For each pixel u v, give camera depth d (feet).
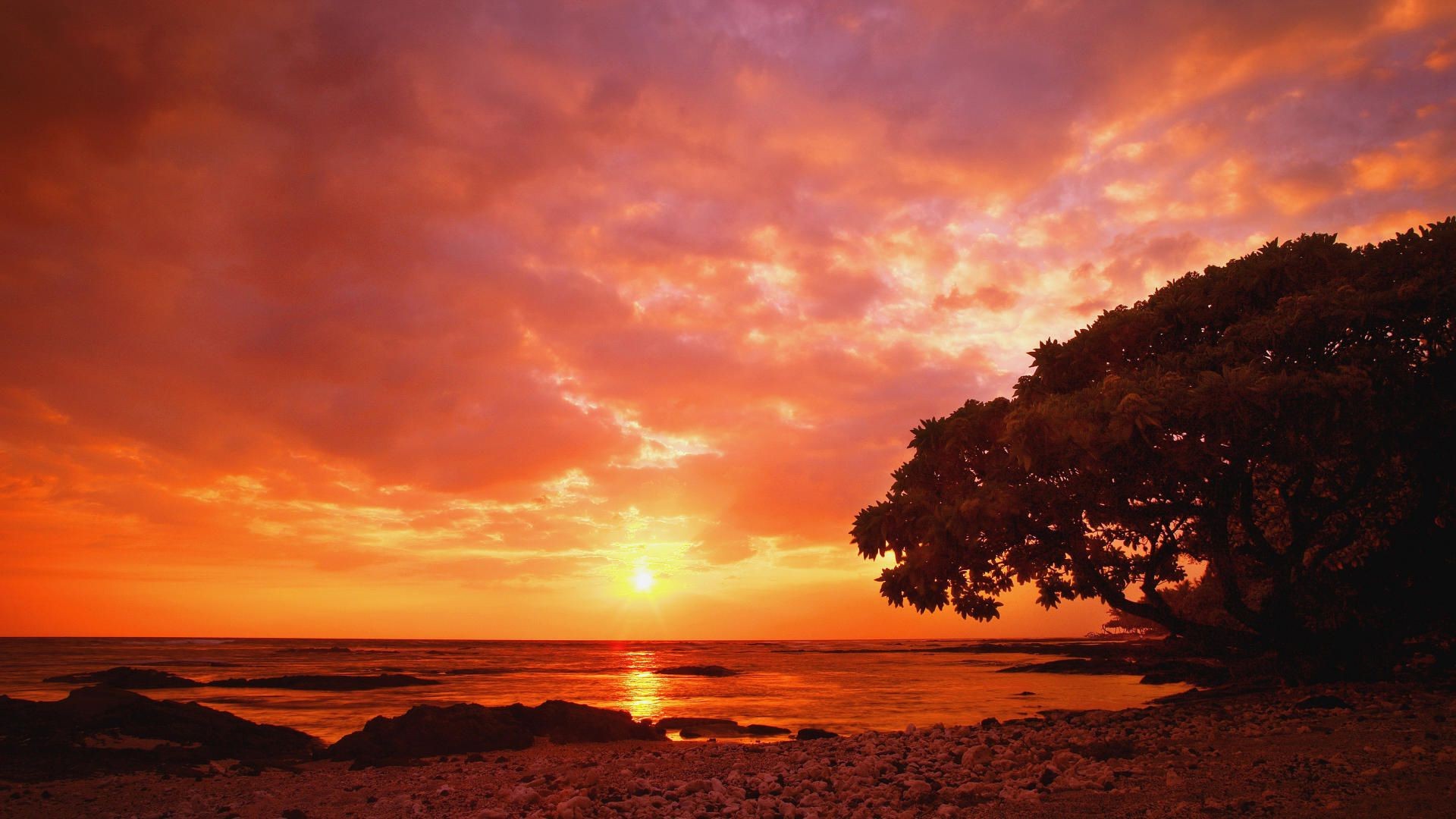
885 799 28.73
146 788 40.78
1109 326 56.39
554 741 60.59
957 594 56.34
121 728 54.19
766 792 33.14
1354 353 45.14
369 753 52.29
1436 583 52.26
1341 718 38.75
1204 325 54.80
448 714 58.23
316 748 58.08
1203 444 44.24
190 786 41.47
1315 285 50.78
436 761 50.42
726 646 627.46
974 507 47.83
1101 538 55.57
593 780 38.60
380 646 520.42
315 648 424.46
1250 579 63.82
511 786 38.65
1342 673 54.29
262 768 47.70
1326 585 52.85
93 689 59.72
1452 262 46.01
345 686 131.13
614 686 137.08
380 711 90.79
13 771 44.34
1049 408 46.60
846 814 27.37
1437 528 52.75
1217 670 119.24
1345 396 41.98
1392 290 45.24
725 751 49.21
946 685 131.95
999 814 24.79
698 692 124.36
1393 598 53.93
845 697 109.60
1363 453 47.16
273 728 60.03
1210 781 26.96
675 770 41.63
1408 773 25.23
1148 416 42.96
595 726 63.36
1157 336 56.54
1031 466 47.73
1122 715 52.13
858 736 53.21
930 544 50.78
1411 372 44.91
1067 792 27.45
